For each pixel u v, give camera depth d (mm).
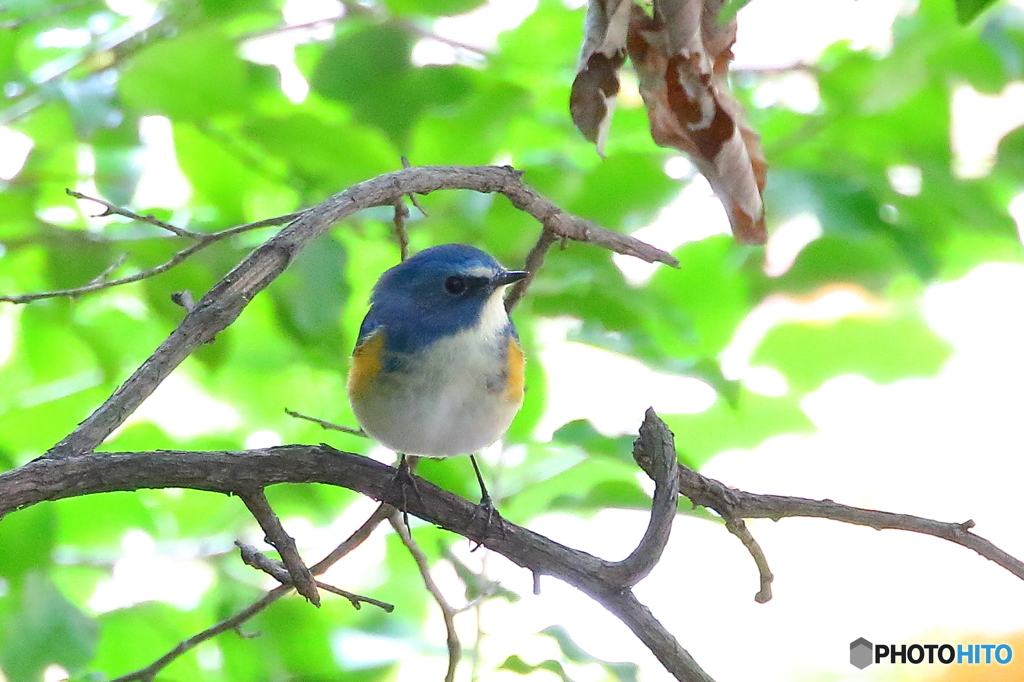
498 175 7020
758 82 10609
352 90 8883
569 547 5922
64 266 8781
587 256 9289
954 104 10250
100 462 5332
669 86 5543
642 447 5273
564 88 10562
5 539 8594
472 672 7379
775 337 10773
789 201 9133
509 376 7578
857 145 9922
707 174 5734
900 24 9719
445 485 9047
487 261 7582
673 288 10758
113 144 9227
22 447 10117
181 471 5555
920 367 10797
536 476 8945
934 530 5988
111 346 9281
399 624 9945
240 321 10398
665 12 5371
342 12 9773
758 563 6254
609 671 7383
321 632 9562
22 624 8531
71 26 10688
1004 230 9758
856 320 10633
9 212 8734
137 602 9836
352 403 7613
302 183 9383
